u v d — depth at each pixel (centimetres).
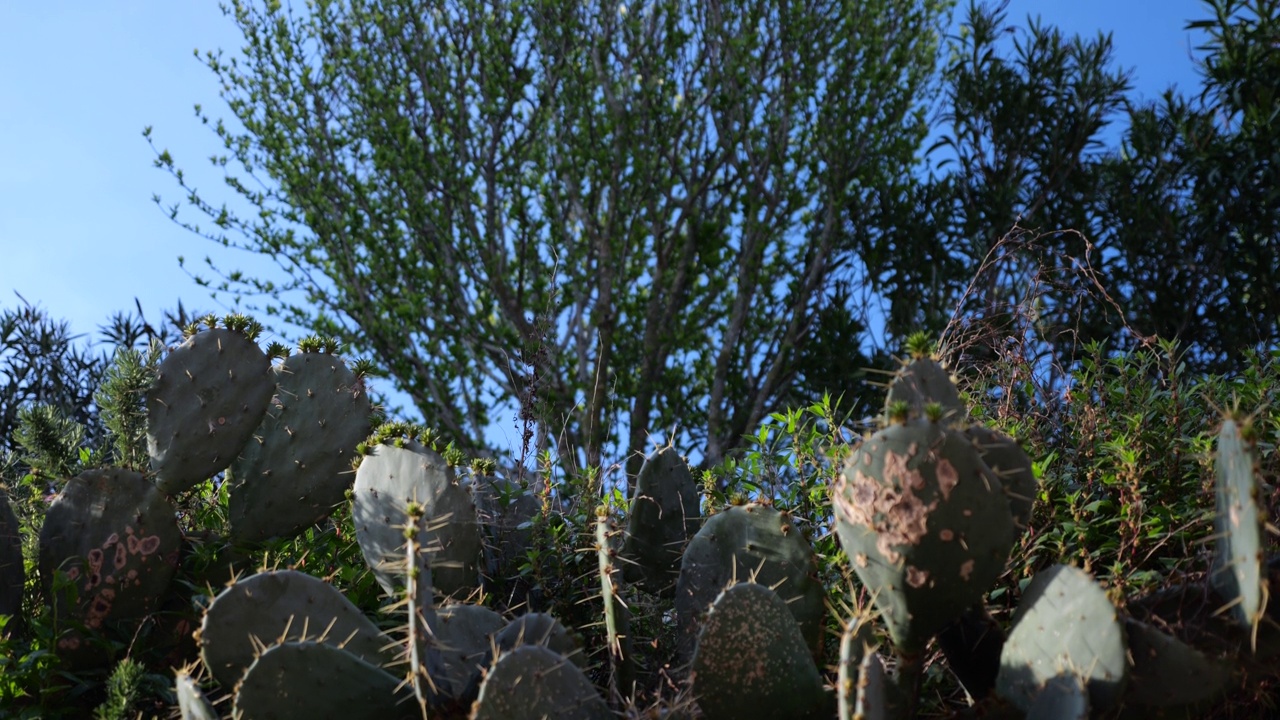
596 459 517
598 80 962
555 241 959
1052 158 902
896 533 201
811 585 262
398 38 948
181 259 945
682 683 252
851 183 992
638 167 938
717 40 966
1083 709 187
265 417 338
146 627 298
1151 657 201
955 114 939
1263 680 219
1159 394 319
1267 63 782
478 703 212
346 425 339
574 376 923
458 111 936
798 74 967
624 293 962
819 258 970
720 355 976
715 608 228
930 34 1070
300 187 950
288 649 227
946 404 231
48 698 281
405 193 966
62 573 289
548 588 311
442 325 955
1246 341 755
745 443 927
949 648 231
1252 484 191
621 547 316
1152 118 854
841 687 191
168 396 326
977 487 199
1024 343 354
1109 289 789
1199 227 790
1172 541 269
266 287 964
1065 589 204
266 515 329
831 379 846
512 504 338
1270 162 768
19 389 630
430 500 284
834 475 295
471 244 958
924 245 885
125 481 304
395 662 241
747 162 976
